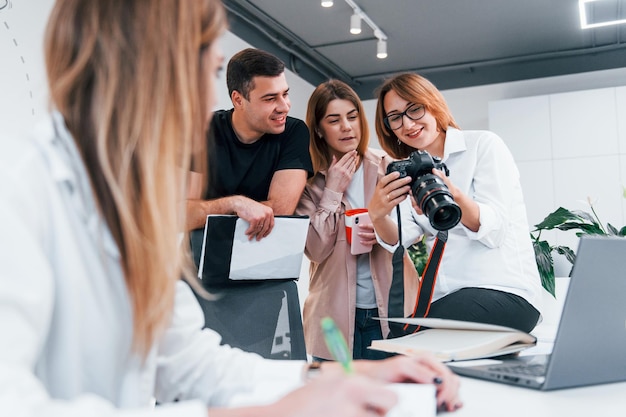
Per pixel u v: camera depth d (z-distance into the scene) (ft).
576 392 2.48
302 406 1.51
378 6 13.58
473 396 2.41
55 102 1.86
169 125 1.90
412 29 14.85
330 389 1.54
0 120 7.18
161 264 1.90
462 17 14.24
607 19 14.42
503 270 5.02
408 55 16.56
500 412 2.16
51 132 1.84
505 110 15.81
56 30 1.91
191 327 2.56
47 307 1.52
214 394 2.47
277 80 6.30
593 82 16.16
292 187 6.48
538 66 16.74
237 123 6.48
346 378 1.59
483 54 16.55
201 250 5.60
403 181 5.19
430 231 5.87
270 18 14.16
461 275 5.14
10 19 7.42
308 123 7.27
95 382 1.93
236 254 5.33
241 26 13.74
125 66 1.85
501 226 5.03
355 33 13.70
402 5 13.56
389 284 6.53
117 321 1.96
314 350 6.72
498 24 14.66
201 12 2.06
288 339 5.57
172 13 1.92
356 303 6.75
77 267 1.79
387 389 1.56
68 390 1.81
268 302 5.51
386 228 5.71
